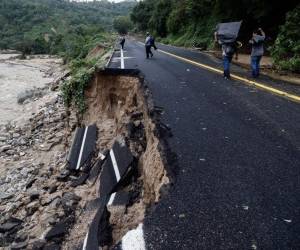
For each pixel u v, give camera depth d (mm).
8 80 46781
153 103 10234
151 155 7652
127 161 8883
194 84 12945
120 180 8570
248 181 5797
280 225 4680
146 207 6551
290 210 5000
